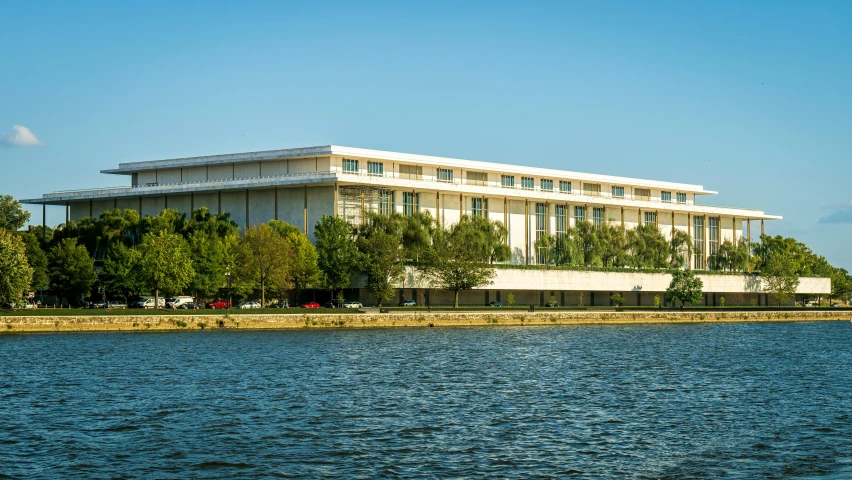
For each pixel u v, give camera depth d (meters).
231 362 86.06
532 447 50.03
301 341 108.25
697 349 107.31
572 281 187.50
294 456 48.00
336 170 175.38
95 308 143.38
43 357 88.38
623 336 125.94
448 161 188.62
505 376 78.81
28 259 143.88
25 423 56.16
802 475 45.25
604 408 62.41
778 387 73.81
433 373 80.19
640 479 44.25
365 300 164.12
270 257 143.62
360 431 53.97
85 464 46.53
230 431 53.97
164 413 59.62
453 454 48.41
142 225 162.00
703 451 49.59
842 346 113.94
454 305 164.25
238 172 184.25
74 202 195.62
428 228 169.88
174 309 133.62
